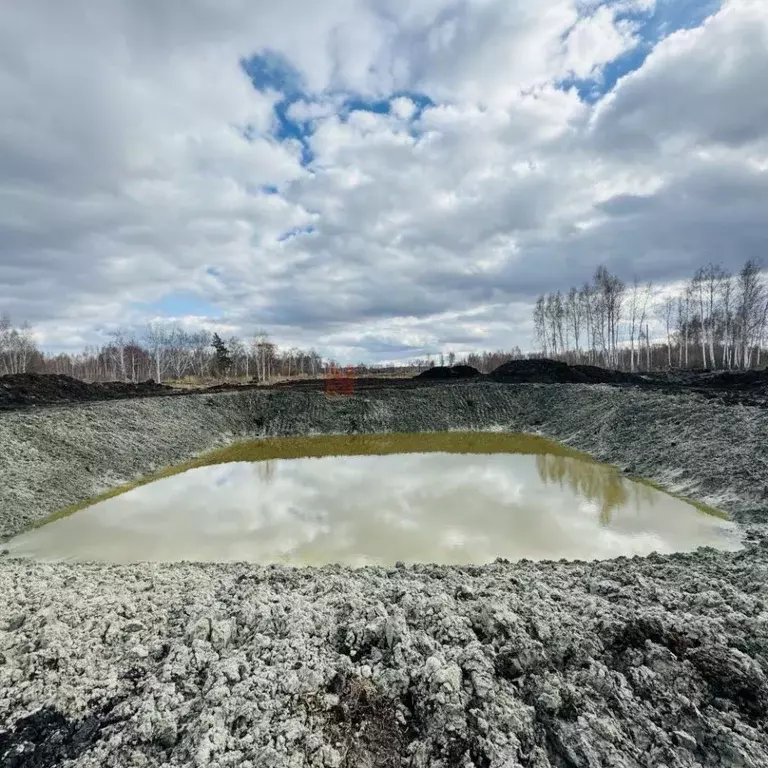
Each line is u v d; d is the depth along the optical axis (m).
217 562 13.73
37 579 11.28
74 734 6.60
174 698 6.93
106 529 16.70
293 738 6.32
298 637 8.11
